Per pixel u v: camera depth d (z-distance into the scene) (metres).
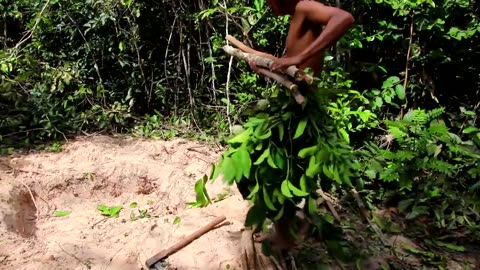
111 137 5.71
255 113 3.23
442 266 3.66
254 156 3.07
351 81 4.91
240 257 3.51
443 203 4.26
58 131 5.50
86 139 5.58
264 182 3.02
